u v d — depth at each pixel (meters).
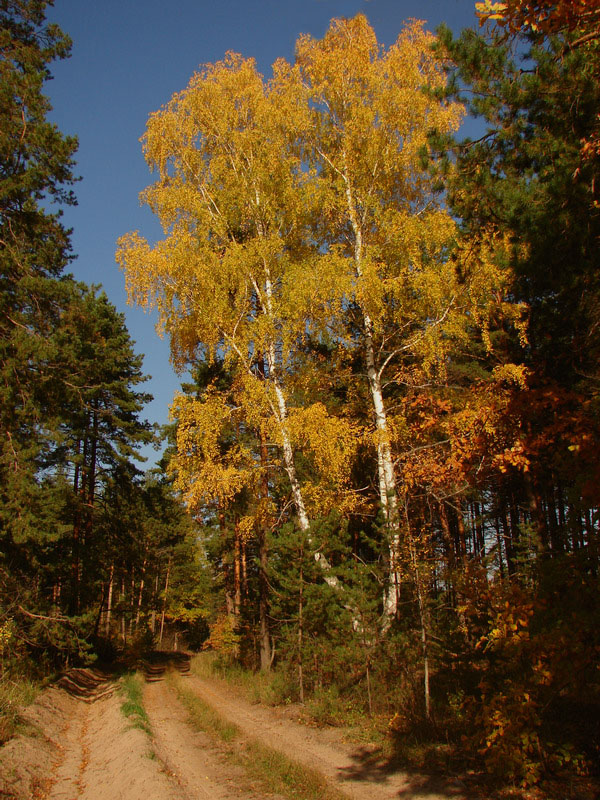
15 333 12.39
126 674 19.52
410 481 11.13
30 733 8.82
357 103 13.17
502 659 7.23
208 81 14.52
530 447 7.43
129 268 12.76
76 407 20.00
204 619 46.16
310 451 12.14
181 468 12.51
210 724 10.16
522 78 6.40
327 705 10.25
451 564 8.99
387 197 13.48
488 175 6.99
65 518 18.86
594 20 4.15
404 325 12.12
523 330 9.72
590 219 5.88
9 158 13.02
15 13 14.12
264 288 13.70
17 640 12.99
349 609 10.83
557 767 5.79
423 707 8.50
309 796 5.92
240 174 14.22
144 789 6.03
